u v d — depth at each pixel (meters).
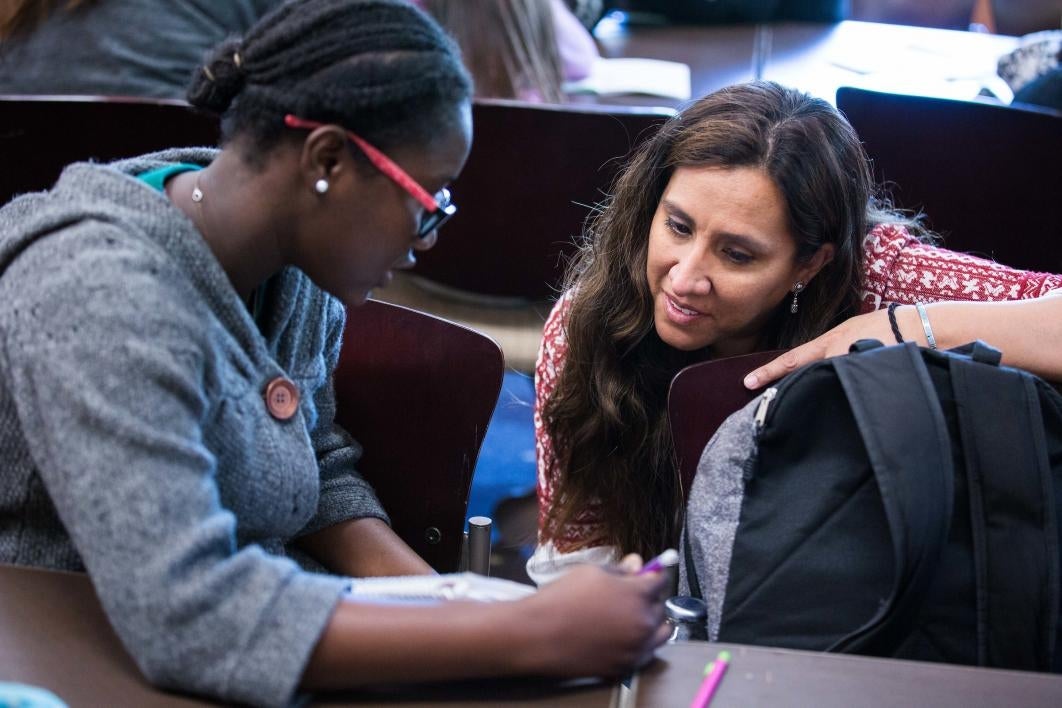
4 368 1.03
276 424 1.17
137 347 0.95
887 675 1.00
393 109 1.04
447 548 1.56
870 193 1.65
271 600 0.93
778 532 1.25
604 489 1.60
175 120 2.07
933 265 1.58
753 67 2.92
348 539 1.42
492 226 2.27
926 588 1.17
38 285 0.99
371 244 1.10
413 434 1.53
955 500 1.22
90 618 0.99
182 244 1.07
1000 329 1.43
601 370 1.56
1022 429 1.21
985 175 2.27
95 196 1.07
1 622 0.97
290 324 1.27
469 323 2.40
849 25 3.38
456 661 0.94
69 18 2.38
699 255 1.42
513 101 2.12
